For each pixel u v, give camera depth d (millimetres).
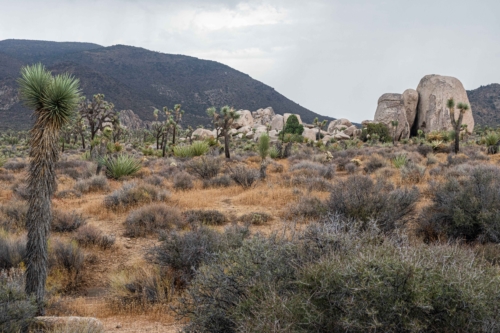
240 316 3471
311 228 4395
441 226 8094
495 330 2775
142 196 13664
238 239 7340
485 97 162750
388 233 7156
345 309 2912
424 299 2830
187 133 67125
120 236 10406
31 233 5055
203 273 4543
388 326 2795
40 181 5047
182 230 10266
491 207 7691
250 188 16484
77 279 7652
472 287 2928
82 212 12828
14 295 4531
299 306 3111
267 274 3779
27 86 4992
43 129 5023
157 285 6617
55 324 4621
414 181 15758
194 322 3854
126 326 5285
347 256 3477
